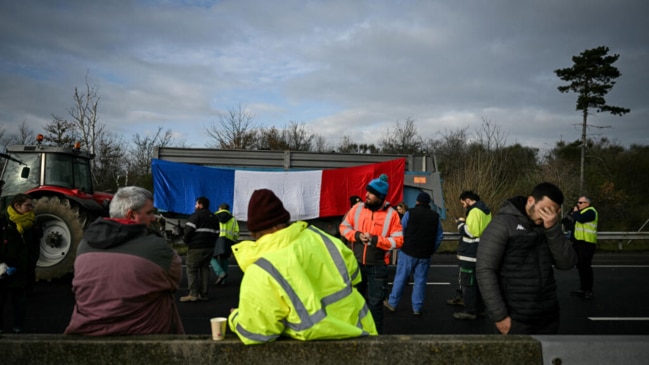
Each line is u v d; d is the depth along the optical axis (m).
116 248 2.46
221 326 2.26
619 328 5.83
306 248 2.15
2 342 2.30
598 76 29.36
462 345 2.26
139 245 2.47
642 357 2.31
